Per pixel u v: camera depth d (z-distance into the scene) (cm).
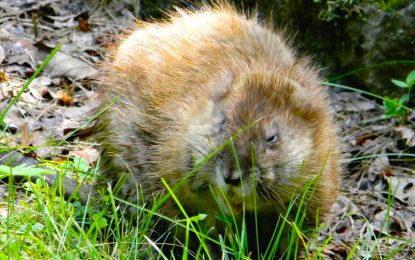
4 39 807
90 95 749
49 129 684
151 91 559
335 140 560
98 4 921
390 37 804
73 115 714
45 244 453
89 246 440
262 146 491
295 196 511
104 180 576
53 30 857
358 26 817
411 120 782
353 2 816
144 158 550
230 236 493
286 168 500
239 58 556
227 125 496
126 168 560
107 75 604
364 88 835
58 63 788
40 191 527
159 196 536
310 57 847
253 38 584
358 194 677
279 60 569
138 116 558
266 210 527
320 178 521
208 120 510
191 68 555
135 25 659
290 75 552
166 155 526
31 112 701
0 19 847
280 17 852
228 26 594
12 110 689
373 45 812
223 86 524
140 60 584
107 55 638
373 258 574
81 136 662
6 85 730
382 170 702
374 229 619
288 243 540
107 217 543
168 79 557
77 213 532
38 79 760
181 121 527
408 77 748
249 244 562
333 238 604
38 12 875
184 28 602
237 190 479
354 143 740
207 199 521
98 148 602
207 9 667
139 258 493
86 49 830
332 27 832
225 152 482
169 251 545
